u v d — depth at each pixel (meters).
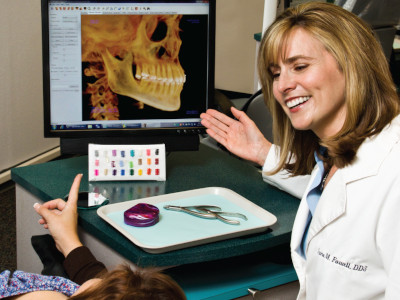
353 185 1.04
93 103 1.46
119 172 1.46
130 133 1.49
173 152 1.71
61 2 1.40
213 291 1.20
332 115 1.10
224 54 3.93
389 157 1.01
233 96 4.04
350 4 2.17
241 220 1.27
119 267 0.74
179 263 1.12
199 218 1.27
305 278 1.15
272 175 1.41
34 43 3.02
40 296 0.96
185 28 1.46
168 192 1.42
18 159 3.06
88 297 0.69
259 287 1.25
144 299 0.67
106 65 1.44
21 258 1.60
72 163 1.58
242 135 1.50
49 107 1.44
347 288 1.04
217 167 1.61
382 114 1.05
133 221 1.21
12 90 2.92
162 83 1.48
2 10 2.75
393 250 0.97
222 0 3.80
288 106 1.11
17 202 1.55
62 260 1.27
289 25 1.07
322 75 1.05
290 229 1.25
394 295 0.93
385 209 0.98
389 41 2.23
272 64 1.11
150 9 1.43
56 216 1.26
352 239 1.02
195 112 1.51
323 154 1.24
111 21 1.42
